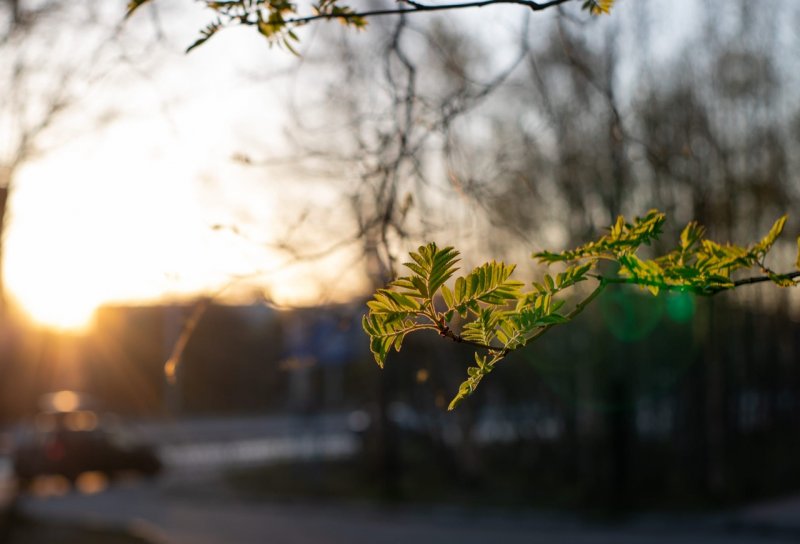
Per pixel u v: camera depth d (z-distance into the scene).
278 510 19.69
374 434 21.95
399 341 1.27
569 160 5.63
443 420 20.17
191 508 20.38
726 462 20.03
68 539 14.70
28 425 26.02
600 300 11.37
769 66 13.22
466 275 1.26
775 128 13.80
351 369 22.64
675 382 18.97
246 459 29.78
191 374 21.22
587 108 5.24
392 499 19.53
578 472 20.67
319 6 2.02
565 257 1.40
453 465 20.88
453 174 3.43
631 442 18.89
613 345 17.55
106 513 19.55
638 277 1.40
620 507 17.23
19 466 25.05
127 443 26.41
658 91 7.48
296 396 24.09
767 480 19.27
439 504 18.83
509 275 1.26
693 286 1.43
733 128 12.80
